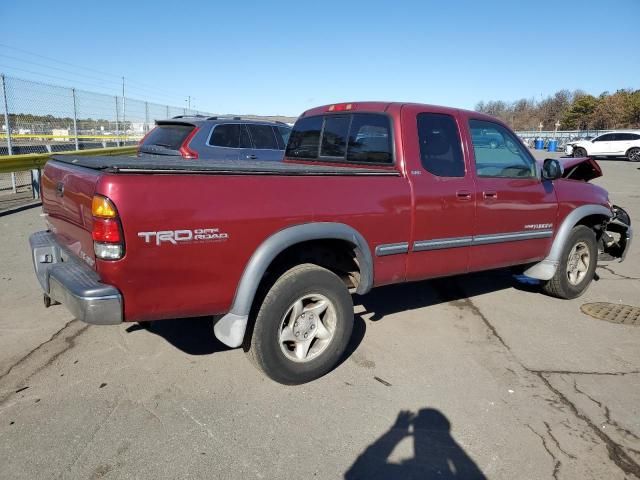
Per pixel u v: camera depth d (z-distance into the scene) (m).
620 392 3.45
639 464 2.71
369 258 3.59
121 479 2.47
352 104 4.36
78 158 3.82
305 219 3.21
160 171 2.71
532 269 5.23
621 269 6.71
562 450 2.81
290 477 2.54
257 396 3.27
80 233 2.95
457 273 4.30
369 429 2.96
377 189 3.59
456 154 4.15
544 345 4.21
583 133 48.25
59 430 2.83
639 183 16.97
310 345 3.48
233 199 2.92
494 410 3.19
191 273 2.84
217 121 8.77
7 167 9.73
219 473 2.54
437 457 2.72
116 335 4.10
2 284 5.27
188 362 3.69
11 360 3.64
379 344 4.14
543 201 4.81
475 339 4.29
